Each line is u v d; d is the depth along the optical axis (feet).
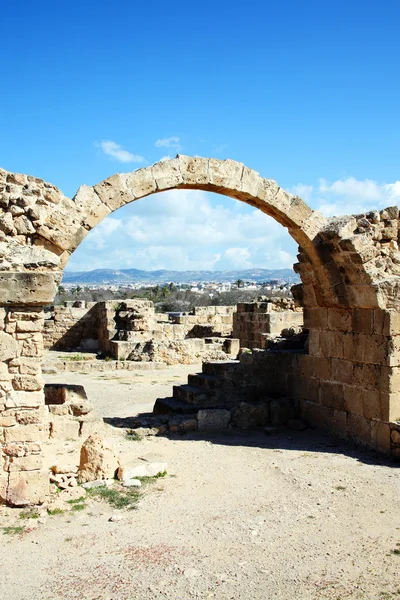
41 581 20.39
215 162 36.73
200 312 102.27
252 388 46.88
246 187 37.55
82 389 41.57
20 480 26.68
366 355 37.78
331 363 41.27
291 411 44.86
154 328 92.84
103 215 33.19
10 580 20.44
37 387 26.99
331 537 24.21
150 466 32.17
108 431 40.37
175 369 79.15
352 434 39.19
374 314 37.01
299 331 55.01
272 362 47.39
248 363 46.83
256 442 39.58
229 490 29.96
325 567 21.54
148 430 41.09
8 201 29.17
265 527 25.21
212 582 20.34
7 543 23.32
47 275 26.73
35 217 29.53
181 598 19.30
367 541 23.85
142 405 53.52
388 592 19.76
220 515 26.55
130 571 21.09
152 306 91.61
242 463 34.71
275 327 81.00
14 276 26.45
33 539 23.71
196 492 29.60
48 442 37.17
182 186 36.52
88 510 26.89
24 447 26.78
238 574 20.93
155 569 21.26
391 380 35.86
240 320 89.76
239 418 43.57
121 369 78.64
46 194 30.71
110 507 27.32
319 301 41.47
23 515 25.93
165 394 59.52
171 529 24.89
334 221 38.68
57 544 23.29
